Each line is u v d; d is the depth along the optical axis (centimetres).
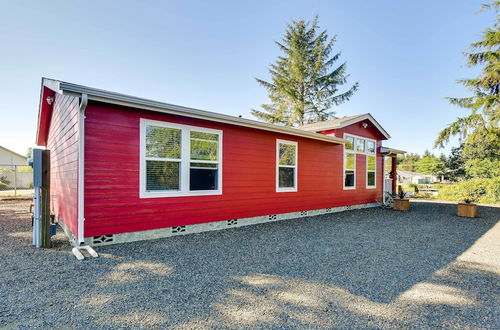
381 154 1212
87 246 421
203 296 269
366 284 310
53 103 748
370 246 485
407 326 222
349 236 564
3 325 210
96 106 443
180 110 508
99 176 445
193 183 574
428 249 471
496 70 1235
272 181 740
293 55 2150
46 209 453
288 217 786
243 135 669
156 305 248
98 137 444
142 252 419
